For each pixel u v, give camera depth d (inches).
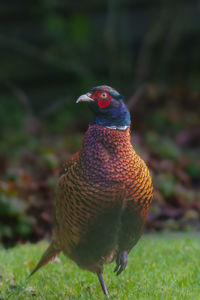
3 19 845.8
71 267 285.9
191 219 426.6
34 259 299.9
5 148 645.3
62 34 835.4
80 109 810.2
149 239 344.5
